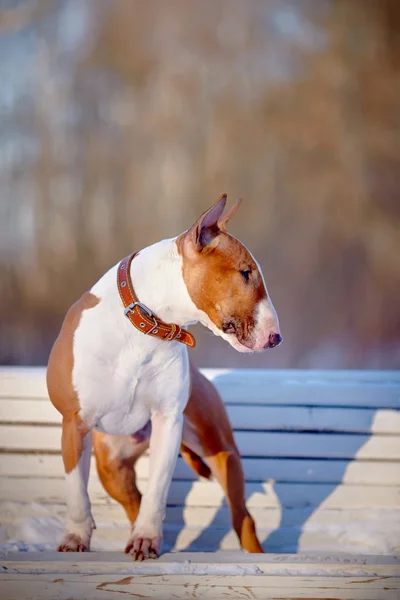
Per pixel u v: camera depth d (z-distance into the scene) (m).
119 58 18.78
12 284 16.39
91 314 3.48
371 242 17.14
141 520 3.40
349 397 4.71
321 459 4.66
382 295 15.97
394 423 4.68
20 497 4.58
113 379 3.48
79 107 18.62
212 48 18.75
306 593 2.85
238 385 4.76
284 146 18.06
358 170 17.86
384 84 18.41
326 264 16.86
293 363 12.73
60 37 19.00
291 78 18.59
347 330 14.37
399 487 4.60
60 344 3.53
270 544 4.37
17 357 13.48
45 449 4.61
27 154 18.25
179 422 3.64
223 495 4.57
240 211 17.55
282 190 17.78
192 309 3.41
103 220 17.77
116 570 2.95
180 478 4.60
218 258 3.33
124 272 3.50
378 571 2.92
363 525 4.46
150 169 18.11
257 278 3.35
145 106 18.59
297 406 4.71
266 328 3.31
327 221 17.44
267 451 4.66
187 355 3.75
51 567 2.96
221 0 18.81
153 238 17.67
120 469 4.10
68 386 3.48
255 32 18.81
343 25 18.83
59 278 16.83
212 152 18.06
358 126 18.22
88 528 3.48
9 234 17.50
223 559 3.15
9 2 19.06
